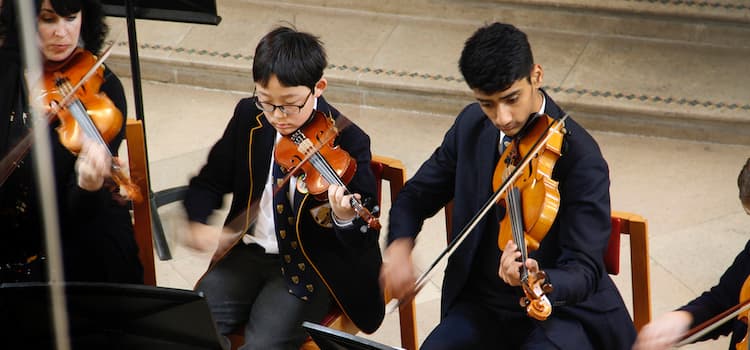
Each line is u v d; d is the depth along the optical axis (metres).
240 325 10.37
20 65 10.12
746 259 9.22
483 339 9.61
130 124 10.65
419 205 10.07
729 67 16.56
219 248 10.36
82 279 10.87
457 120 9.88
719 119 15.61
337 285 10.09
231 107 17.17
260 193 10.20
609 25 17.30
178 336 8.75
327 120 9.86
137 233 11.03
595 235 8.97
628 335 9.46
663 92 16.11
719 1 16.95
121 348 8.95
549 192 8.89
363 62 17.19
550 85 16.42
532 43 17.27
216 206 10.47
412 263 9.75
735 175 15.13
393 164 10.36
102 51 11.45
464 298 9.91
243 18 18.45
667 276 13.35
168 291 8.34
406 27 17.98
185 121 16.78
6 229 10.42
